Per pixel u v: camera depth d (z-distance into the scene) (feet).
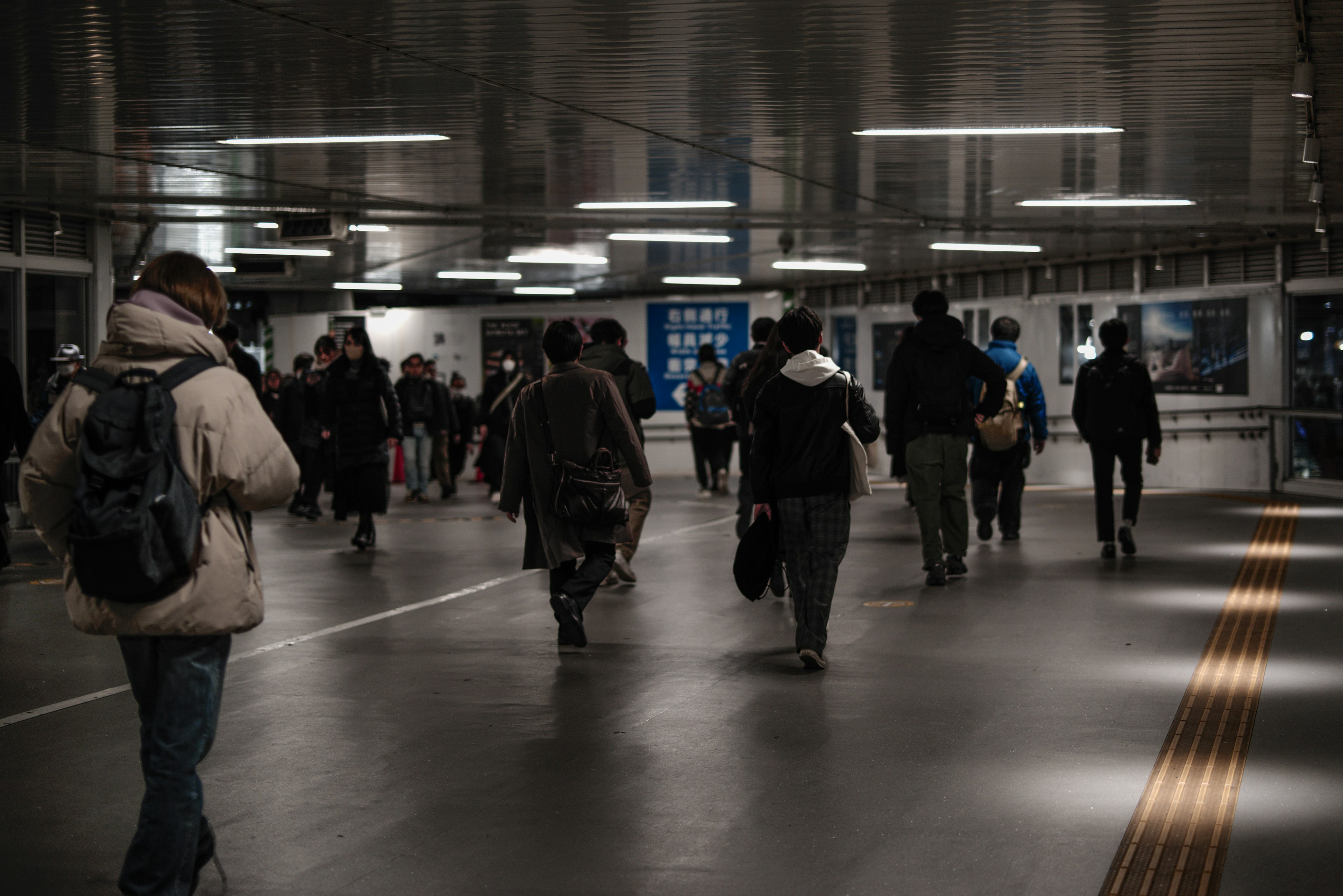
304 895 11.73
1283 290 59.26
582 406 22.99
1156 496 57.00
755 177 42.27
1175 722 17.60
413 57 27.02
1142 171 41.16
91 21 24.18
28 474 10.90
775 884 11.84
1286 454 58.95
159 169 40.40
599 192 45.21
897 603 27.73
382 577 33.14
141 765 15.99
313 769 15.76
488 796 14.60
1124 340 34.42
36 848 13.07
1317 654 22.06
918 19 24.32
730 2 23.25
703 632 24.82
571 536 23.06
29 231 48.21
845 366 83.35
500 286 87.30
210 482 10.91
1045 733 17.07
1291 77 28.76
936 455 30.14
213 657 11.13
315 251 63.67
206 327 11.66
